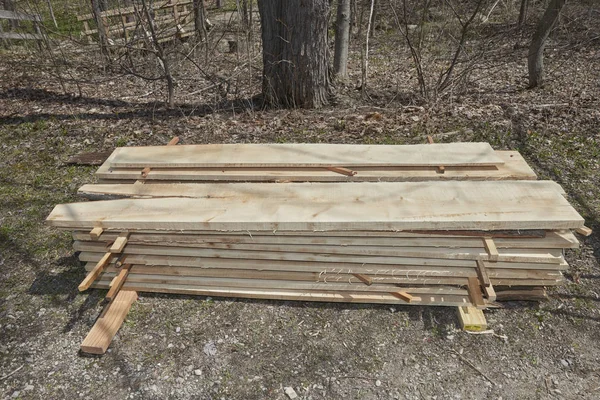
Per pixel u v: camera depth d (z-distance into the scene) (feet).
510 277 9.21
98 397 8.21
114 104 21.77
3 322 9.84
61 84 23.71
